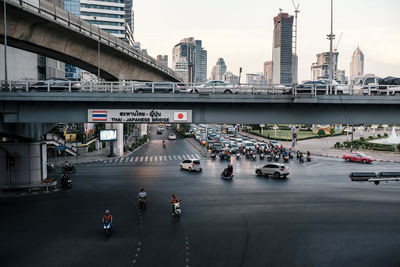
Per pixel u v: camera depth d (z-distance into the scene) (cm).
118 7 13162
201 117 2412
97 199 2616
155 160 5072
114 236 1795
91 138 6425
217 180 3362
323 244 1681
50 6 3425
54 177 3612
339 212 2228
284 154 4909
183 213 2211
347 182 3266
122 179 3462
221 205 2400
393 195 2730
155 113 2388
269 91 2509
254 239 1742
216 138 7931
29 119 2377
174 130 13000
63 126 5866
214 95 2298
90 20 12900
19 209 2341
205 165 4466
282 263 1465
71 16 3734
